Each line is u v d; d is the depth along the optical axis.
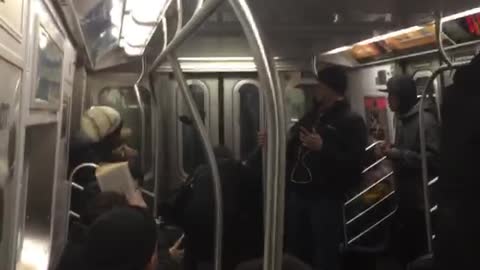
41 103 2.29
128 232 1.65
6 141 1.58
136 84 4.66
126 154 3.86
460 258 1.22
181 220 3.94
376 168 5.14
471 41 3.79
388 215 5.09
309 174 3.50
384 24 4.12
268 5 3.31
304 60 5.03
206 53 5.23
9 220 1.73
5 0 1.49
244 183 3.67
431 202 3.74
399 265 4.68
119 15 3.12
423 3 3.02
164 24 2.95
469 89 1.25
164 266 2.98
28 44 1.91
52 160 2.90
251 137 5.44
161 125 5.36
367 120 5.17
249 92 5.42
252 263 1.54
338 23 4.09
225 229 3.60
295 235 3.61
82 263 1.67
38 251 2.87
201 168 3.69
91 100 5.29
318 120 3.52
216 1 1.26
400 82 3.84
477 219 1.20
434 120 3.71
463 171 1.23
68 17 2.94
